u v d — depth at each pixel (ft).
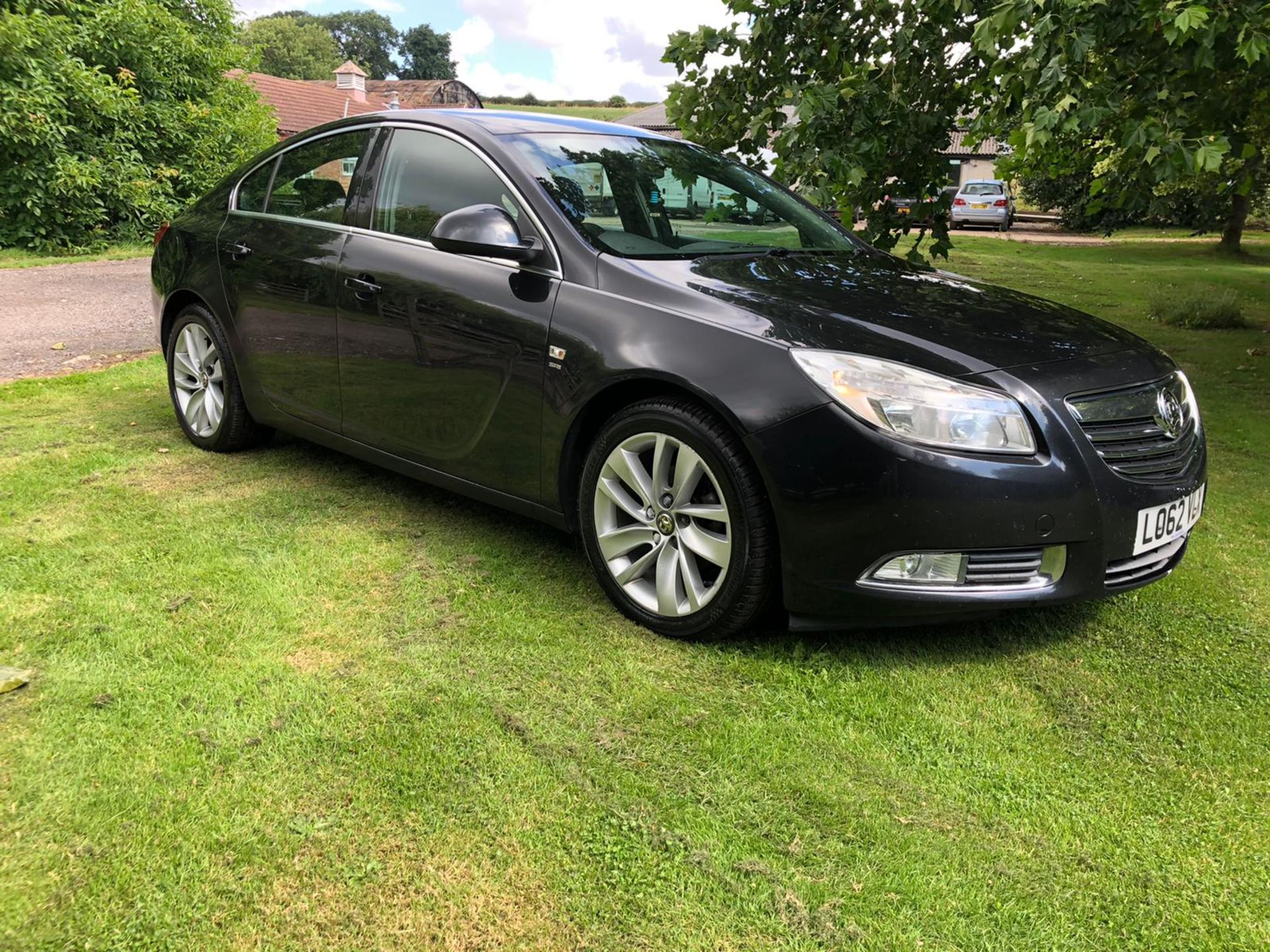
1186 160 13.51
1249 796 6.42
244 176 13.15
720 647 8.28
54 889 5.25
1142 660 8.27
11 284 32.14
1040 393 7.56
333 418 11.32
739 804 6.19
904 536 7.27
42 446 13.44
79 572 9.27
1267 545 11.15
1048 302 9.84
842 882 5.53
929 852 5.80
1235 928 5.27
